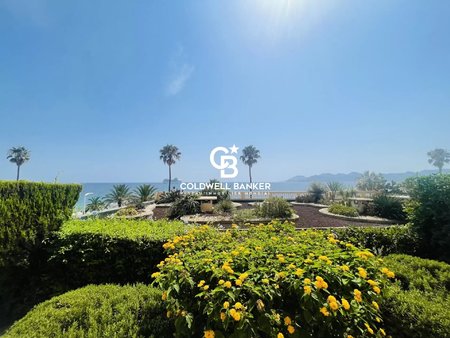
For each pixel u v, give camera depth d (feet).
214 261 7.16
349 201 41.96
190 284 6.55
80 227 14.15
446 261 12.39
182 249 9.40
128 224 15.67
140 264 12.23
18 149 156.87
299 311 5.92
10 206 11.78
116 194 60.44
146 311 7.85
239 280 5.82
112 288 9.31
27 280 12.89
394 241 13.33
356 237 13.75
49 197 14.05
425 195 13.64
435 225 13.17
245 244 8.87
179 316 6.27
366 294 6.21
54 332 6.67
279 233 11.68
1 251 11.32
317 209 43.80
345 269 6.28
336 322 5.87
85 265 12.42
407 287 8.30
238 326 5.22
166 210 44.14
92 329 6.83
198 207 41.52
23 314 11.69
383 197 35.27
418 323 6.15
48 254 13.07
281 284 6.03
